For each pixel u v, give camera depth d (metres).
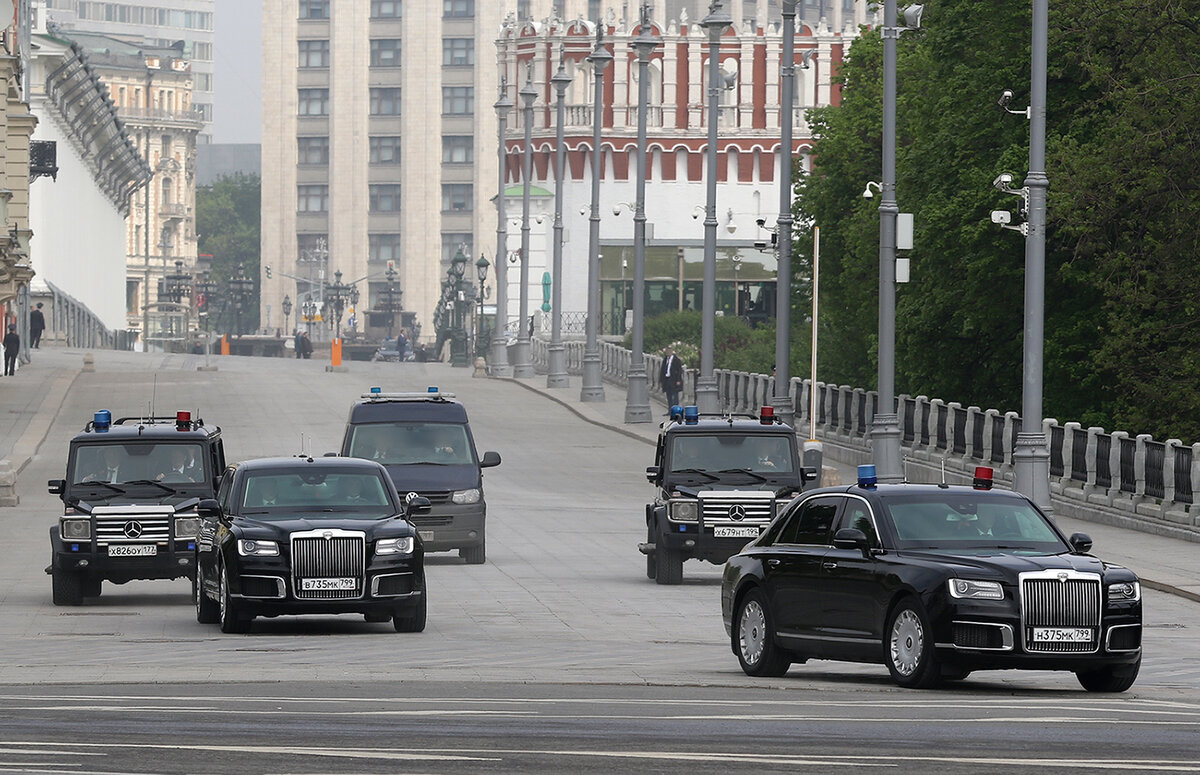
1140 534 106.12
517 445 173.38
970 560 49.97
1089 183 141.38
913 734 39.97
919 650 49.69
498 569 91.88
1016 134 154.50
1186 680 56.75
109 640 64.12
